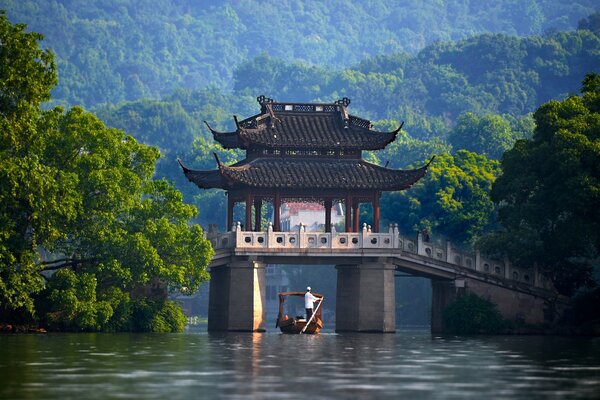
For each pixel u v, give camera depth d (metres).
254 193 153.88
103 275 134.38
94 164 133.12
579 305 153.62
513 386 67.50
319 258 152.00
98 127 137.00
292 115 158.62
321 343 116.25
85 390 63.31
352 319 152.75
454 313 151.25
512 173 155.00
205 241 139.38
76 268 136.12
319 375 73.38
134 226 138.62
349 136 156.75
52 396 60.53
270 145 153.88
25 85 124.44
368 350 102.88
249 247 148.38
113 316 136.50
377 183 154.62
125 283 134.50
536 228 156.88
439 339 130.12
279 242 149.38
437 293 159.50
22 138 125.38
